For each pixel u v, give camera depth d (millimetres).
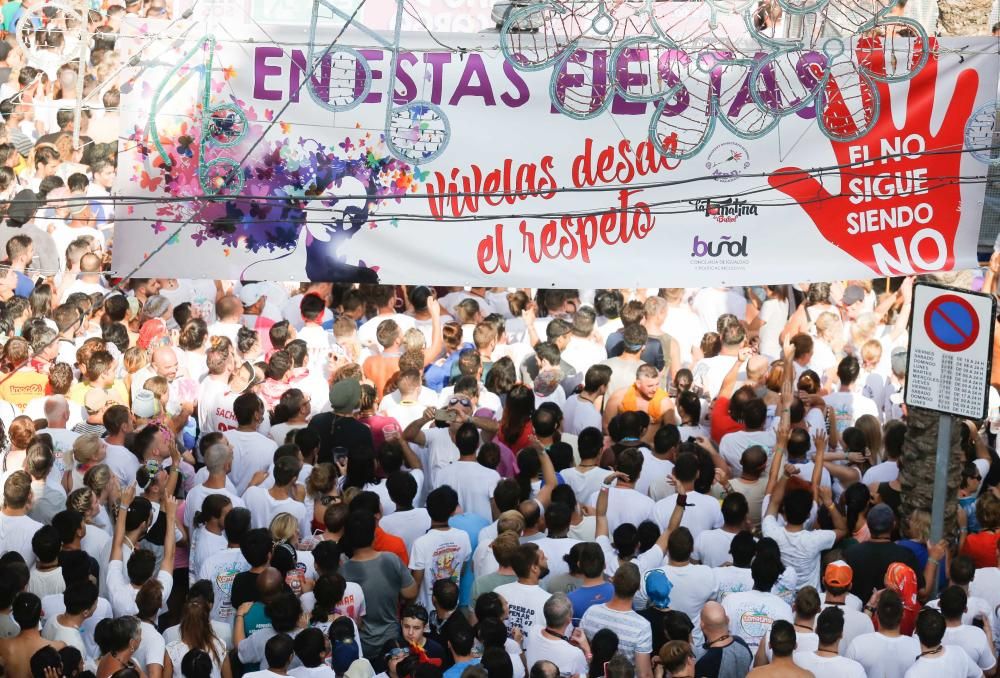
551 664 15891
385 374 25094
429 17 29375
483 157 23953
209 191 23547
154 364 24219
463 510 21359
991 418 26641
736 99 24078
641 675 17000
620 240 24344
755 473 21766
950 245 24562
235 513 19125
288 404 22938
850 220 24469
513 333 28078
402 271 24094
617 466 20609
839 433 24938
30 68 30969
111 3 31984
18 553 18609
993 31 31078
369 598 18703
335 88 23578
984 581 19859
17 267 26797
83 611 17578
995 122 24219
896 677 17188
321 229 23891
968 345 18594
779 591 18938
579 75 23891
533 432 23109
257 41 23375
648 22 24609
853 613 18078
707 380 25703
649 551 19078
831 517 21047
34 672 16125
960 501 22672
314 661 16391
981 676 17359
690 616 18516
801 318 28391
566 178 24094
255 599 18266
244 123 23500
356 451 21266
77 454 21031
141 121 23359
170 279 27984
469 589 20078
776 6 25969
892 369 26438
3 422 23172
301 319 28250
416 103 23750
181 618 17906
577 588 18453
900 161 24328
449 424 22750
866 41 24078
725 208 24328
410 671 16562
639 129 24062
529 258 24250
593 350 26156
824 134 24234
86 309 25781
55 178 28109
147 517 19328
